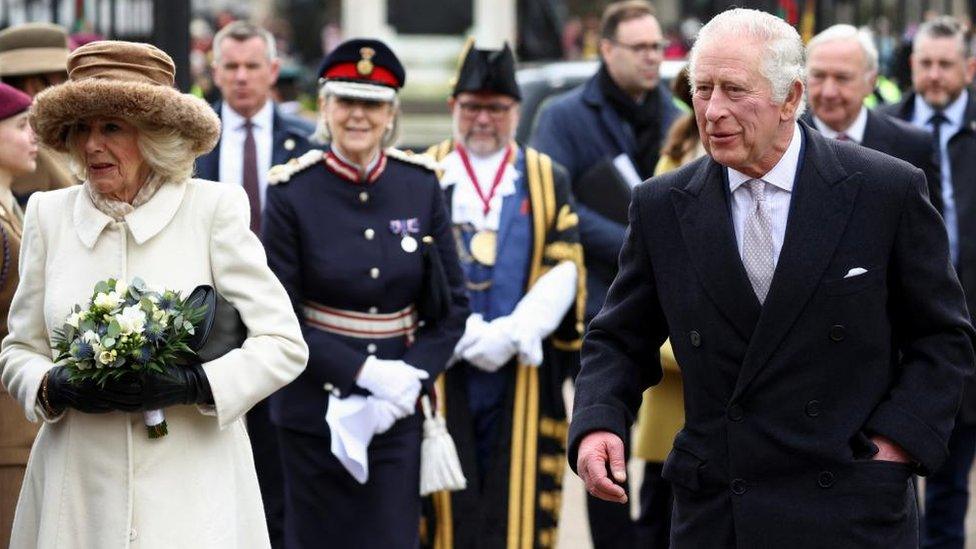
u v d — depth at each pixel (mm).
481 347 23391
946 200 28516
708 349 15500
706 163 15828
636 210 16078
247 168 27594
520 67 53156
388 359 21906
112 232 16172
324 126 22219
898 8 48844
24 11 34094
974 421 26156
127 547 15656
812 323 15156
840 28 24922
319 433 21891
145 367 15383
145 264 16188
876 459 15164
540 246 24203
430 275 22031
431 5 61969
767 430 15219
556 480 24234
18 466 19266
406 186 22250
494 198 24219
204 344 15906
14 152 20031
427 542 23906
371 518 21953
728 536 15477
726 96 15031
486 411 24000
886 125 24641
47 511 15859
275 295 16422
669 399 23875
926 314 15297
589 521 25969
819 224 15203
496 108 24250
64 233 16344
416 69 61969
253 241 16516
